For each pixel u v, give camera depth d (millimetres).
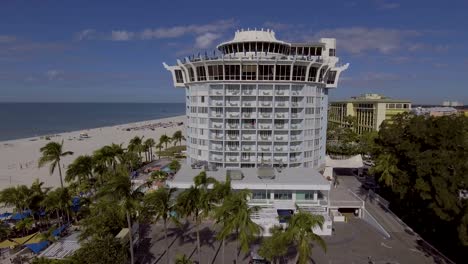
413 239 53844
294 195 63906
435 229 55219
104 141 171500
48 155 66188
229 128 78812
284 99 78062
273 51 82562
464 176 47031
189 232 55844
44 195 56344
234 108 78812
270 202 62406
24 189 55750
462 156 50344
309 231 35906
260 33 83750
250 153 80250
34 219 55500
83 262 38062
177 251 49188
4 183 88312
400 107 144000
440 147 53875
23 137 197375
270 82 76250
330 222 55344
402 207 65938
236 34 86375
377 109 144375
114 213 48719
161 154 133000
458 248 50938
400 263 46219
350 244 52031
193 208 41625
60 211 61438
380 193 76438
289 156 79812
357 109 164625
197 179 46938
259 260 43719
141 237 53875
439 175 49312
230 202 38281
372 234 55844
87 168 67500
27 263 45469
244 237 37031
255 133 79250
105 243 40781
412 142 60531
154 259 46844
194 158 85938
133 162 91375
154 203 42125
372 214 63875
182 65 84562
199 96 81812
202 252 48875
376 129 144375
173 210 43562
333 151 111812
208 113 79750
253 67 75750
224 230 37719
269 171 68312
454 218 46969
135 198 40844
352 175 95250
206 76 79062
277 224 54125
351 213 66750
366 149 110500
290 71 75812
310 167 83062
